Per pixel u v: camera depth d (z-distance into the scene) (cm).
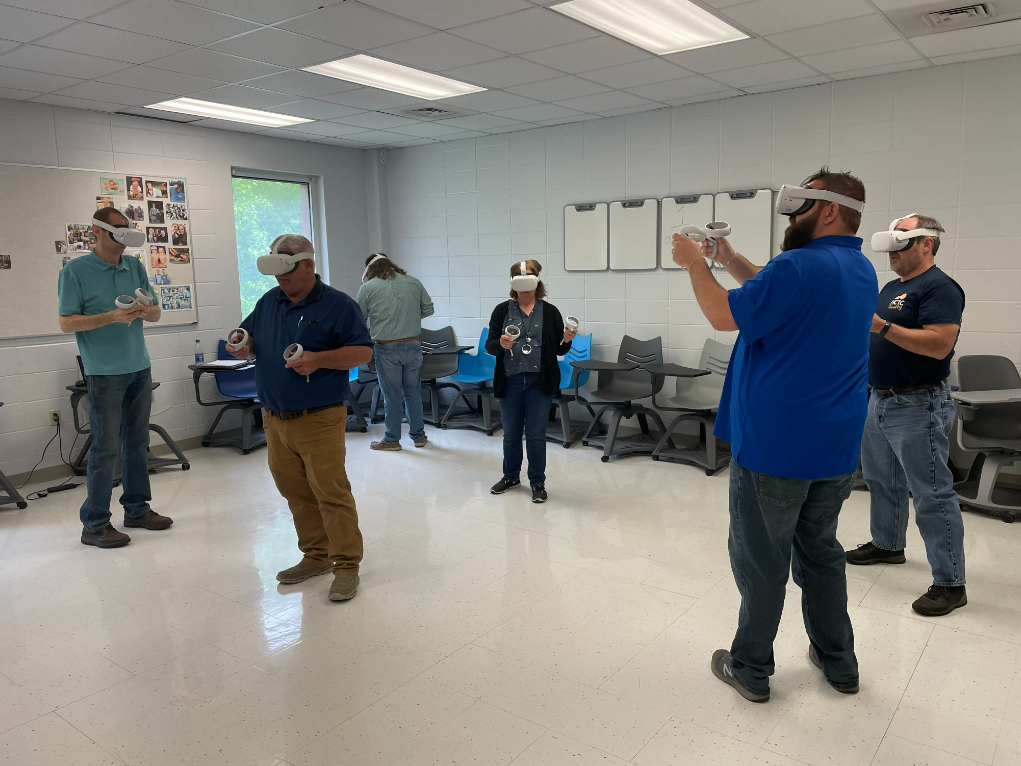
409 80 486
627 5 351
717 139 558
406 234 767
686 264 217
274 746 215
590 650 267
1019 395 378
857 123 498
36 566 360
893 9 355
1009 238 455
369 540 385
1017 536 368
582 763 204
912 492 297
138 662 267
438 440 623
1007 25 381
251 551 376
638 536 383
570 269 650
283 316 309
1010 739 211
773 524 216
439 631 284
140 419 403
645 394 576
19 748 218
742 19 368
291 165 694
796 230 215
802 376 203
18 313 506
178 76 452
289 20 356
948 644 264
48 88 471
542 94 526
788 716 224
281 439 316
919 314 289
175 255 599
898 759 203
